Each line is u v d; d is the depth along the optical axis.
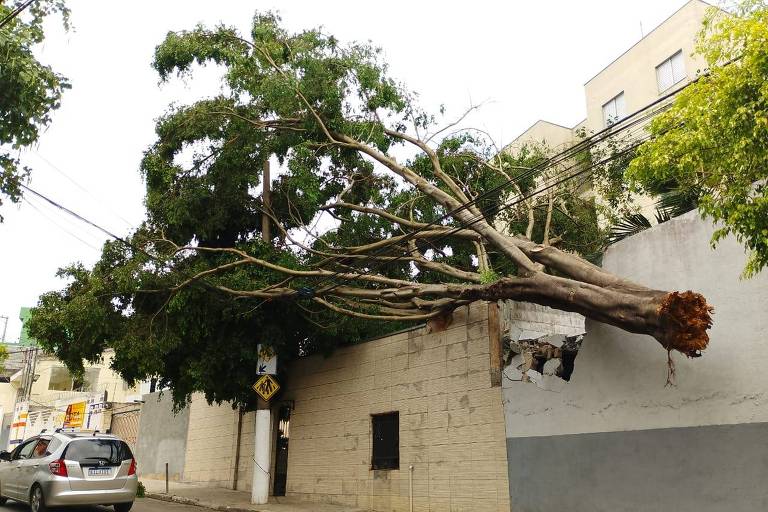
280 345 16.19
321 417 16.03
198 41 13.95
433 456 12.61
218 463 19.98
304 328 16.52
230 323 15.88
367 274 14.16
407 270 17.34
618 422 9.44
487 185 15.28
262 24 13.87
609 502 9.35
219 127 14.48
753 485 7.74
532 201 15.23
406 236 12.88
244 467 18.59
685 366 8.70
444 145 14.70
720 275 8.55
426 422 12.95
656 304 7.95
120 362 14.98
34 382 41.31
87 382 42.38
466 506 11.70
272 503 15.14
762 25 6.45
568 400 10.26
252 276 15.40
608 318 8.85
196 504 15.66
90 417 29.56
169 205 15.12
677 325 7.70
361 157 15.24
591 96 28.91
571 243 15.05
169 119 15.26
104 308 14.62
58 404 34.31
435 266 13.48
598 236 14.70
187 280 14.45
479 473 11.58
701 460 8.32
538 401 10.77
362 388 14.90
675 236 9.21
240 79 13.66
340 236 15.95
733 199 6.63
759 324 8.02
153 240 15.38
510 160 15.71
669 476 8.64
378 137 13.12
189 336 15.34
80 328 14.43
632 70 26.97
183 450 22.38
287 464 16.91
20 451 13.84
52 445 12.62
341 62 13.41
